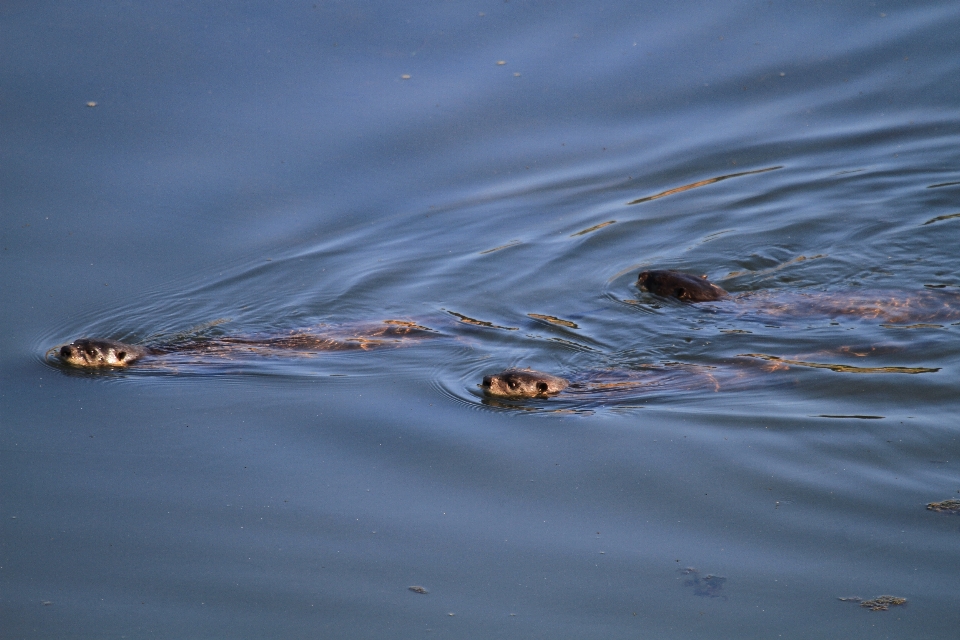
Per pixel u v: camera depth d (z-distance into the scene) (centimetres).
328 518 2533
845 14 5378
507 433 2902
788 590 2197
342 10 5378
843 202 4372
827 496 2505
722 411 2956
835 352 3262
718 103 4919
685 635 2081
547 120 4788
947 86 4956
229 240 4112
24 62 4831
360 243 4156
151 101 4691
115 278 3866
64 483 2700
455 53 5119
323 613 2203
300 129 4622
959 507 2420
